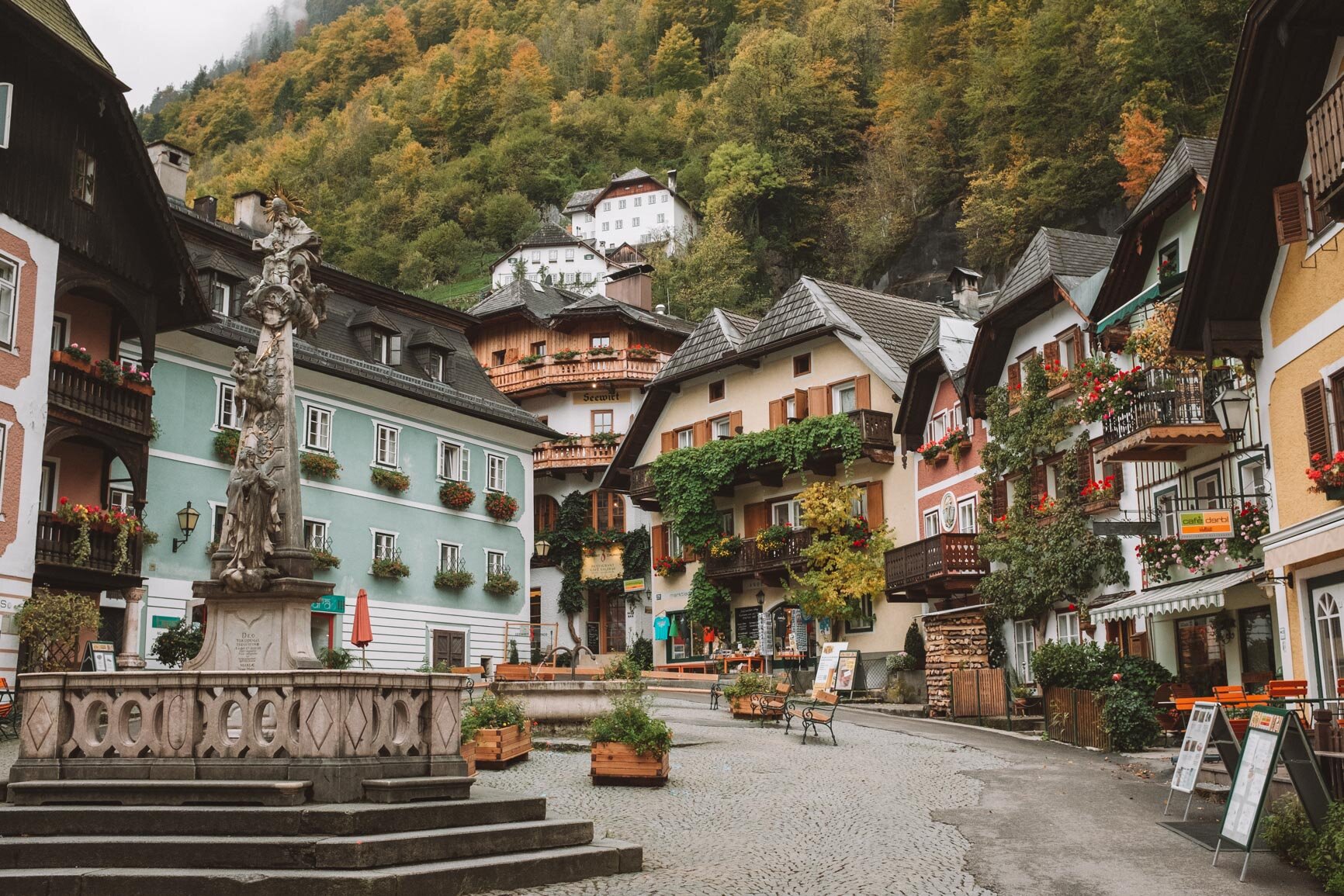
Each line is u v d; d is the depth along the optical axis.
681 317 89.81
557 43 149.25
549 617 51.81
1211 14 63.03
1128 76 64.50
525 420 43.69
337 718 10.44
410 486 38.97
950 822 13.55
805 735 22.31
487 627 41.53
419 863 9.71
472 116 138.25
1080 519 27.67
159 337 31.31
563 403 53.34
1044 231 31.22
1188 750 14.00
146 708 10.70
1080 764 18.95
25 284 23.69
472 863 9.84
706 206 100.62
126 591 26.42
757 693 26.25
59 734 10.77
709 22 142.12
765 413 42.66
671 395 46.47
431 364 41.03
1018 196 69.00
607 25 154.25
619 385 52.62
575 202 124.12
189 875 9.09
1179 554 22.94
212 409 32.72
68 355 24.98
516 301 56.69
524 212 125.31
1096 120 66.88
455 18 162.50
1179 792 15.62
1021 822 13.59
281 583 12.53
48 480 26.36
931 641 29.67
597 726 16.48
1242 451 21.86
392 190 128.25
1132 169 60.25
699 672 42.47
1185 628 24.02
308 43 163.38
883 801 15.12
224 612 12.80
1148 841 12.38
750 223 98.31
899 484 38.31
